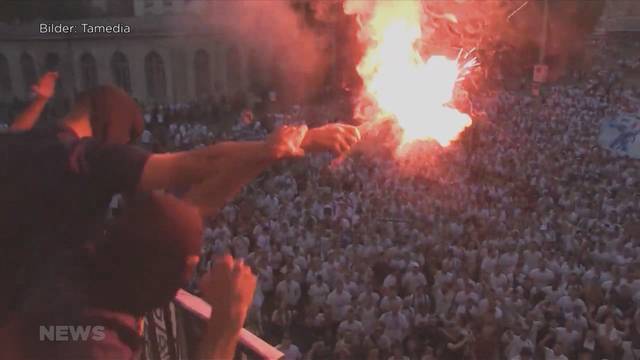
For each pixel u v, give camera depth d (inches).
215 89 1370.6
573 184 770.8
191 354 99.1
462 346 402.3
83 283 52.6
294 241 536.4
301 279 489.4
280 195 682.8
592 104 1369.3
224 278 62.5
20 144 53.4
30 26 1408.7
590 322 414.0
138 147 55.2
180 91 1418.6
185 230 51.0
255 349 96.5
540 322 416.2
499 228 573.0
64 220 51.8
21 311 52.7
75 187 51.4
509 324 405.7
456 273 462.3
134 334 55.2
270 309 486.9
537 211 650.8
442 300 433.7
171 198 51.8
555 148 983.0
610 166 821.2
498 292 426.9
